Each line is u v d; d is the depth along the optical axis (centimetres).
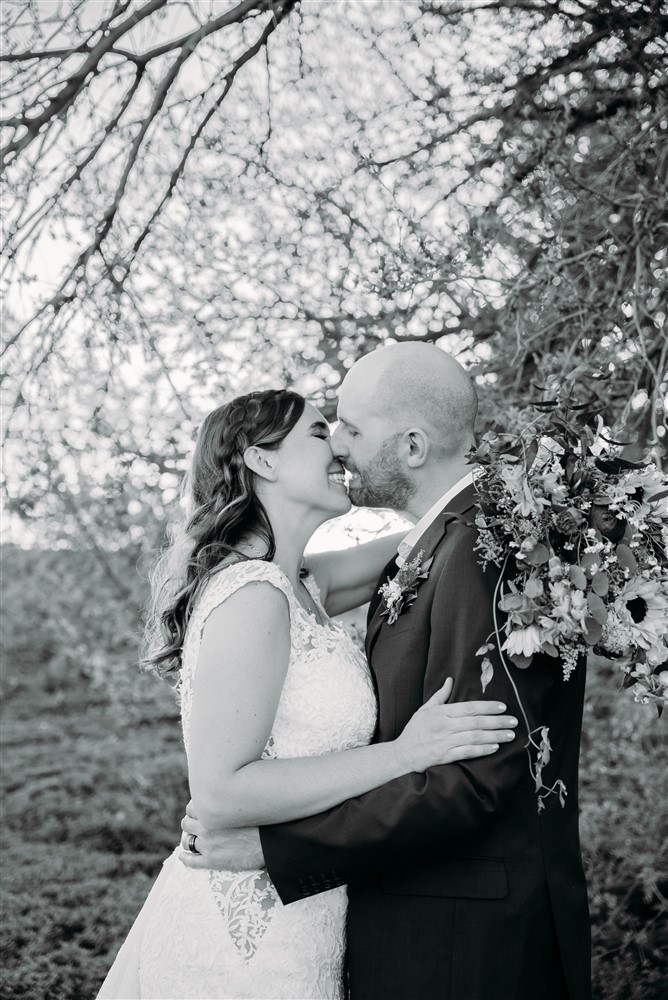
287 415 234
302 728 214
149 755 759
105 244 349
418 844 193
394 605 221
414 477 232
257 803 200
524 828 202
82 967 457
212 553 224
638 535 204
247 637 205
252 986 204
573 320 326
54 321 341
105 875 579
